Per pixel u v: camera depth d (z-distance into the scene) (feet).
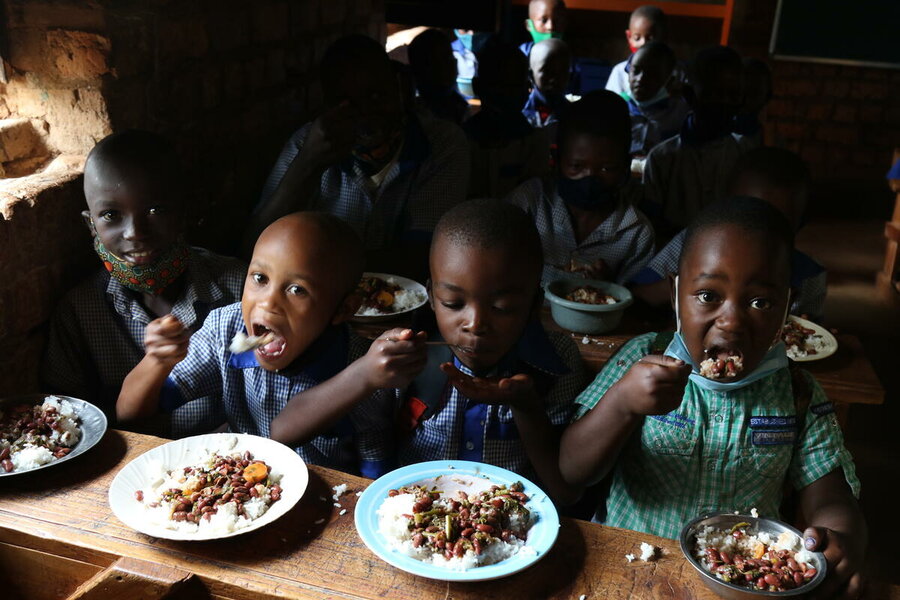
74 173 7.22
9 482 4.89
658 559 4.46
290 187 9.10
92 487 4.90
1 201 6.38
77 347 7.04
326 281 5.41
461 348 5.37
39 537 4.45
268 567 4.28
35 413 5.46
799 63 26.17
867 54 25.58
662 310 8.95
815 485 5.29
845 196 26.66
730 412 5.35
